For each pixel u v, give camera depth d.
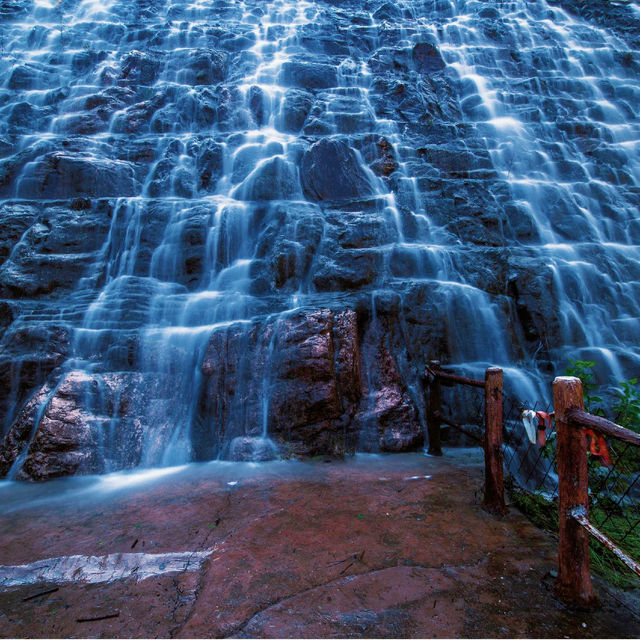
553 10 18.16
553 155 10.73
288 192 8.79
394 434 5.32
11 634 2.27
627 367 6.35
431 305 6.45
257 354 5.64
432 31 15.66
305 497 3.93
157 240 7.86
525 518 3.48
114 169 9.03
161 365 5.75
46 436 4.82
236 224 7.97
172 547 3.12
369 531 3.28
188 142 10.13
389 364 5.87
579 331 6.88
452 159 9.92
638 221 9.03
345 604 2.45
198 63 12.68
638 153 11.09
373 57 13.65
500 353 6.49
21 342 5.85
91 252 7.61
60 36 14.75
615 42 16.42
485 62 14.55
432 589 2.57
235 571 2.77
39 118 10.88
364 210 8.38
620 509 3.64
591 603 2.41
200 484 4.34
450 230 8.21
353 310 5.96
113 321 6.42
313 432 5.21
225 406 5.46
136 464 4.95
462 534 3.22
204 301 6.82
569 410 2.43
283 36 14.91
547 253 7.82
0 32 15.32
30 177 8.67
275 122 10.98
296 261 7.22
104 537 3.29
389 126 10.91
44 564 2.92
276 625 2.29
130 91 11.75
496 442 3.57
